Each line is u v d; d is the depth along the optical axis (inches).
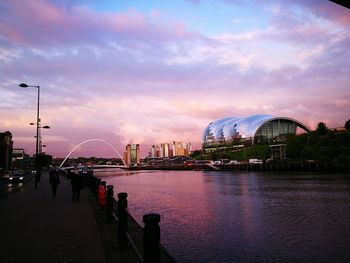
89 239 424.2
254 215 1093.1
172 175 5767.7
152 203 1478.8
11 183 2186.3
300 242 723.4
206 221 985.5
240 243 717.9
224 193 1953.7
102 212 658.2
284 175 4008.4
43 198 995.3
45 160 5393.7
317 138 5196.9
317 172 4325.8
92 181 1143.6
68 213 660.7
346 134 4461.1
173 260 182.9
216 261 593.6
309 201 1437.0
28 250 372.8
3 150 6205.7
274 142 7411.4
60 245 393.1
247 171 6186.0
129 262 308.5
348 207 1230.3
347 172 3860.7
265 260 596.1
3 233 467.2
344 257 612.4
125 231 348.2
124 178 4992.6
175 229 868.0
